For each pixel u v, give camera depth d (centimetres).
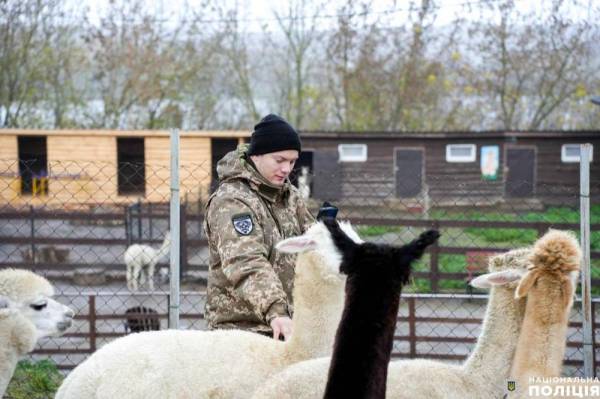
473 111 3166
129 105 3012
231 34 3066
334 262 345
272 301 358
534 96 3153
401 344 836
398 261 284
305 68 3172
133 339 355
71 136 2028
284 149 392
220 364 346
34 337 443
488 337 366
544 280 341
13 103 2948
